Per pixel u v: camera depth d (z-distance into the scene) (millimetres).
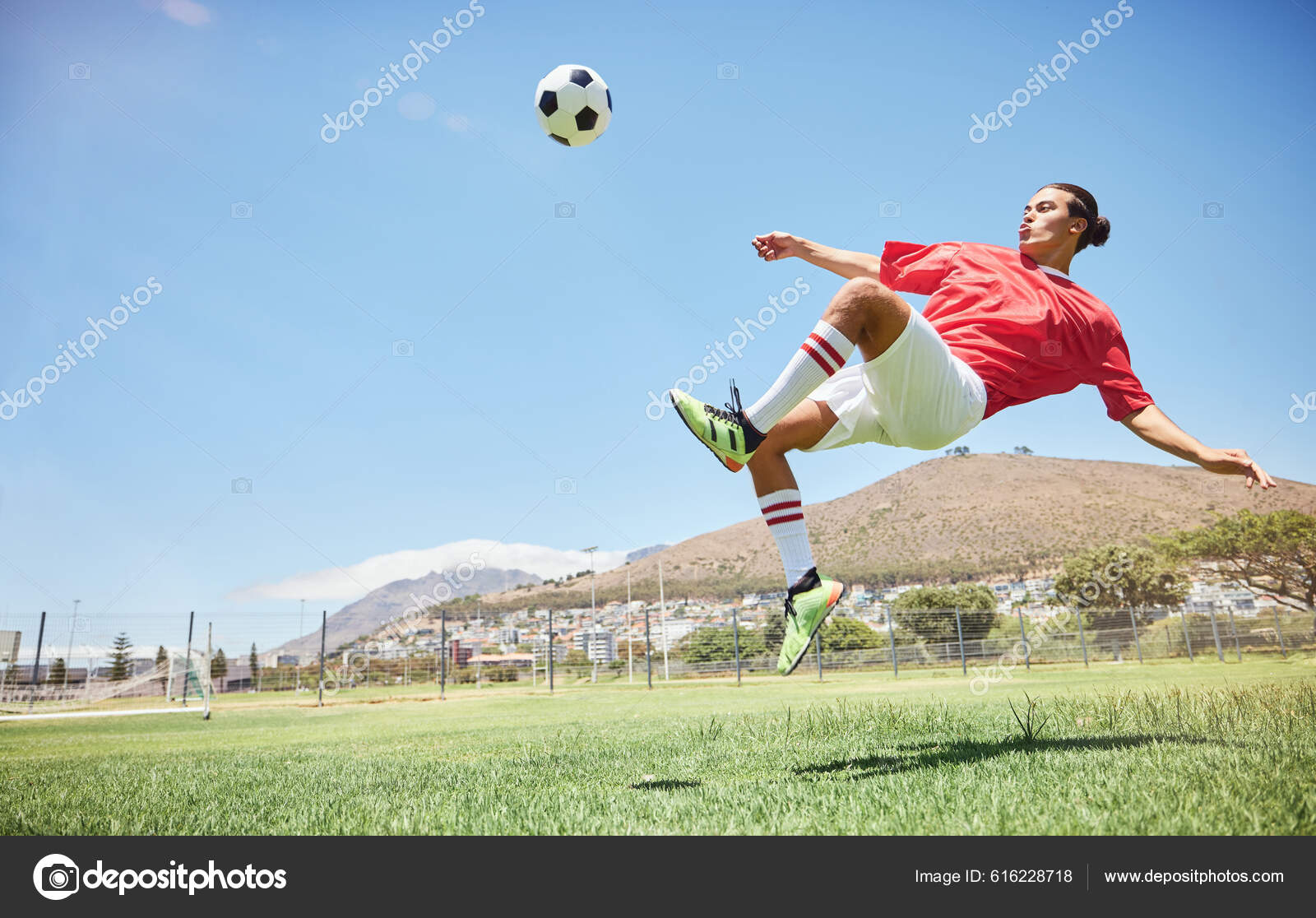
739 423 2732
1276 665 16125
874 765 3281
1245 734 3584
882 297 2615
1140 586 36594
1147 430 3146
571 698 16625
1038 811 2104
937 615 30703
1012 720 5012
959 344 3029
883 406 2863
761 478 3014
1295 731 3459
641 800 2682
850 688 15547
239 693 29984
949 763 3115
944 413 2840
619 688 23734
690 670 30453
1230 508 58562
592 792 2941
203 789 3582
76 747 7801
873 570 74875
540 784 3297
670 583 97688
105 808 3086
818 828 2090
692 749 4438
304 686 30906
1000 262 3191
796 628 2840
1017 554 68375
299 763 4801
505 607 101625
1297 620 23625
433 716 12375
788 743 4504
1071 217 3258
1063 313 3049
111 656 19984
